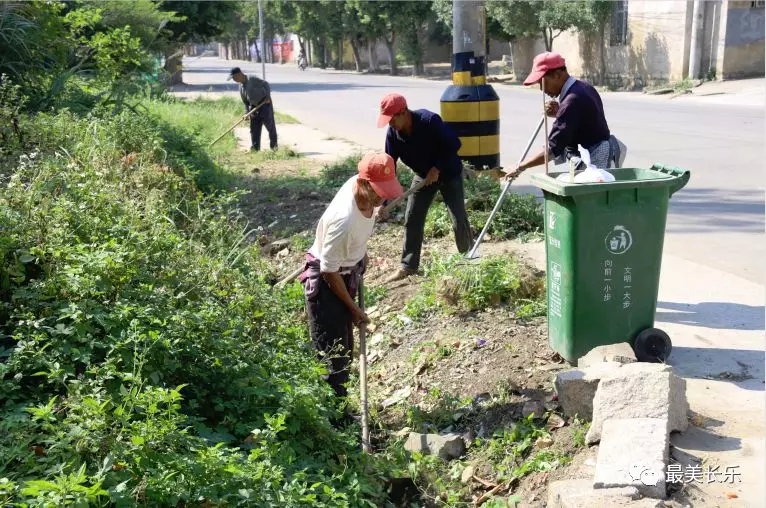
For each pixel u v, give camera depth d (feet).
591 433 13.35
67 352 12.89
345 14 177.58
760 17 89.71
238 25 303.89
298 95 104.17
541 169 41.06
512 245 25.48
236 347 14.89
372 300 21.86
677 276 21.93
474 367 17.08
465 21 31.50
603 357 15.23
